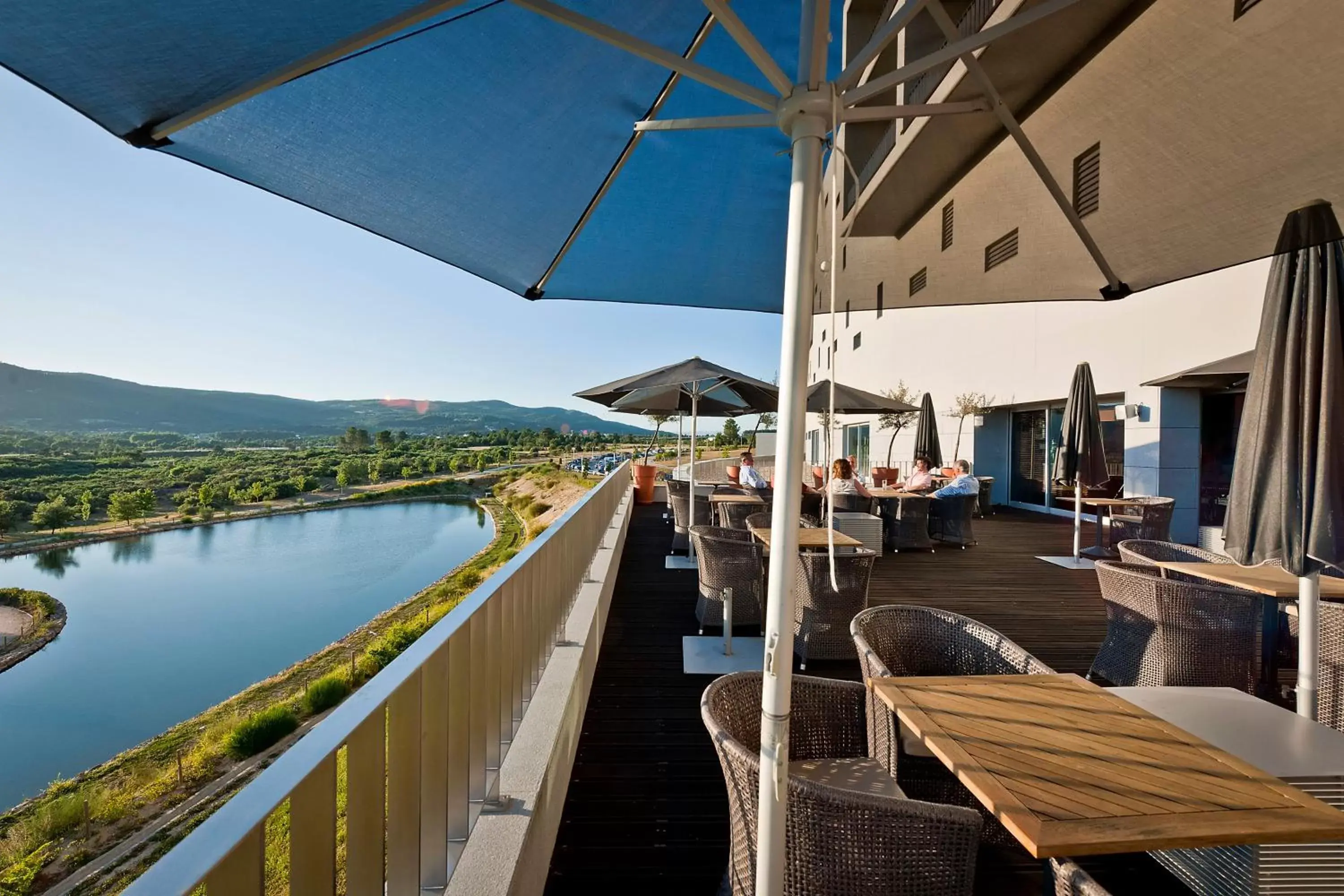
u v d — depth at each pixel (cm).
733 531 553
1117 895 206
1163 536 698
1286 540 219
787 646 117
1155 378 913
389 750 120
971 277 402
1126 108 279
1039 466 1240
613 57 187
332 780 97
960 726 166
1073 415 732
